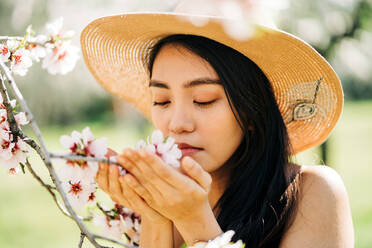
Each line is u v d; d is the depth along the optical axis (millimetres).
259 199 1552
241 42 1425
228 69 1445
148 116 2207
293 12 3014
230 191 1573
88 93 6812
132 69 1976
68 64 1487
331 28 3391
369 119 16859
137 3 3984
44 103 6680
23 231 5934
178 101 1442
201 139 1431
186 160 1195
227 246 1188
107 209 1660
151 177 1182
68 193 1349
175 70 1438
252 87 1523
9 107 1207
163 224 1441
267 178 1568
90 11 4426
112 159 1195
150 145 1200
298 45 1480
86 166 1116
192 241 1267
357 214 6047
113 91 2135
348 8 3332
